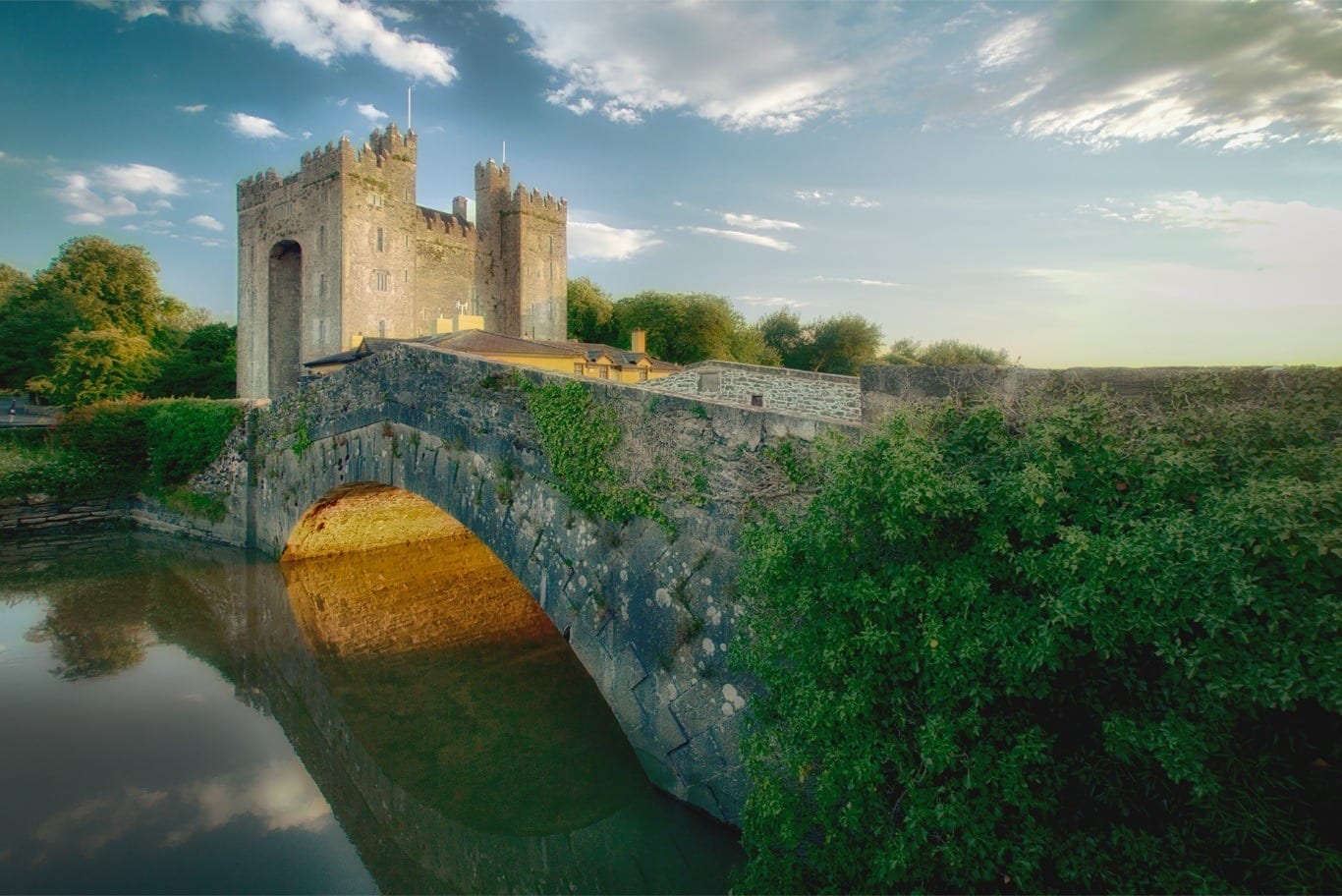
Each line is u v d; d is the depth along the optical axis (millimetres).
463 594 19141
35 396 55719
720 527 7250
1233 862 4148
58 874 7742
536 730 11258
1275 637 3744
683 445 7695
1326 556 3719
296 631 16062
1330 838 3920
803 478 6500
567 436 9148
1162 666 4367
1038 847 4512
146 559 21828
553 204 70812
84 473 27125
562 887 7848
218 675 13656
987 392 5590
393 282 53406
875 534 5223
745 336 72625
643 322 70000
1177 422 4707
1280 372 4586
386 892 7656
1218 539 3973
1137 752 4281
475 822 8859
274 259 57531
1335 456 4070
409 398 13211
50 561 21578
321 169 51188
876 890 5070
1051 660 4332
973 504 4719
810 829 5887
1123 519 4484
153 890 7535
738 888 5949
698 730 7574
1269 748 4086
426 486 12531
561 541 9367
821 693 5188
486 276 66188
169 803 9312
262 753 10773
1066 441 4875
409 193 55000
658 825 7926
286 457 20250
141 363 50500
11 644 14945
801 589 5406
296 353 58531
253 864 8070
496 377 10711
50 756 10469
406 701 12414
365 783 9875
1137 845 4340
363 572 21016
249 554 22234
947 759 4617
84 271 64688
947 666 4719
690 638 7602
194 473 25500
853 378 18844
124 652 14672
